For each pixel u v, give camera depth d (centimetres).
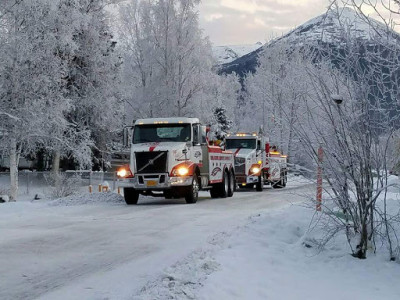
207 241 927
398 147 747
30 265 838
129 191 1948
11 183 2673
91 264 842
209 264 725
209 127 2100
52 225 1320
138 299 589
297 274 712
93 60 3372
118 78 3541
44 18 2739
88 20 3077
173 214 1545
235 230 1013
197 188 1991
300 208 1153
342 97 719
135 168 1916
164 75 3884
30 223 1363
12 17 2600
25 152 2884
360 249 768
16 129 2605
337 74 752
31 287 702
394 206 863
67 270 800
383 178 758
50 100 2703
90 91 3409
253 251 836
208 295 596
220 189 2266
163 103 3831
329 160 765
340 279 688
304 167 802
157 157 1898
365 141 742
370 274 706
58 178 2575
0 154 2928
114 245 1016
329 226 825
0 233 1178
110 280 732
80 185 3138
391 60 719
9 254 928
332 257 788
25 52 2578
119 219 1443
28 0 2562
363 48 738
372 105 734
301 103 793
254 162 2834
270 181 2845
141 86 3934
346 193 773
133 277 746
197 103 3825
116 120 3616
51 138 2919
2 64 2527
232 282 654
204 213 1558
